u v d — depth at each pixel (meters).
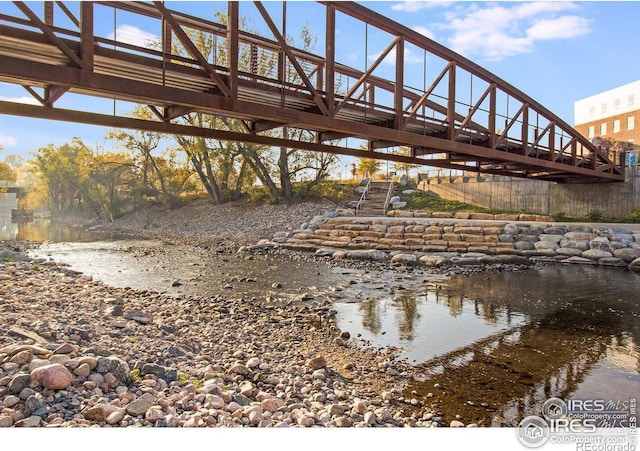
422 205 33.00
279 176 35.22
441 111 23.39
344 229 24.44
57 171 43.72
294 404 4.97
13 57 6.48
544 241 20.12
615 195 28.48
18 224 43.09
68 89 7.55
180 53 28.27
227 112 8.96
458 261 18.23
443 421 5.19
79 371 4.56
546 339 8.70
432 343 8.31
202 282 14.02
